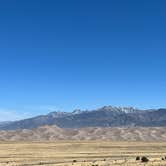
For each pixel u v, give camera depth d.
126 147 199.00
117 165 90.12
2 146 192.38
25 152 152.88
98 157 126.06
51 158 120.75
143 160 101.00
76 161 104.06
